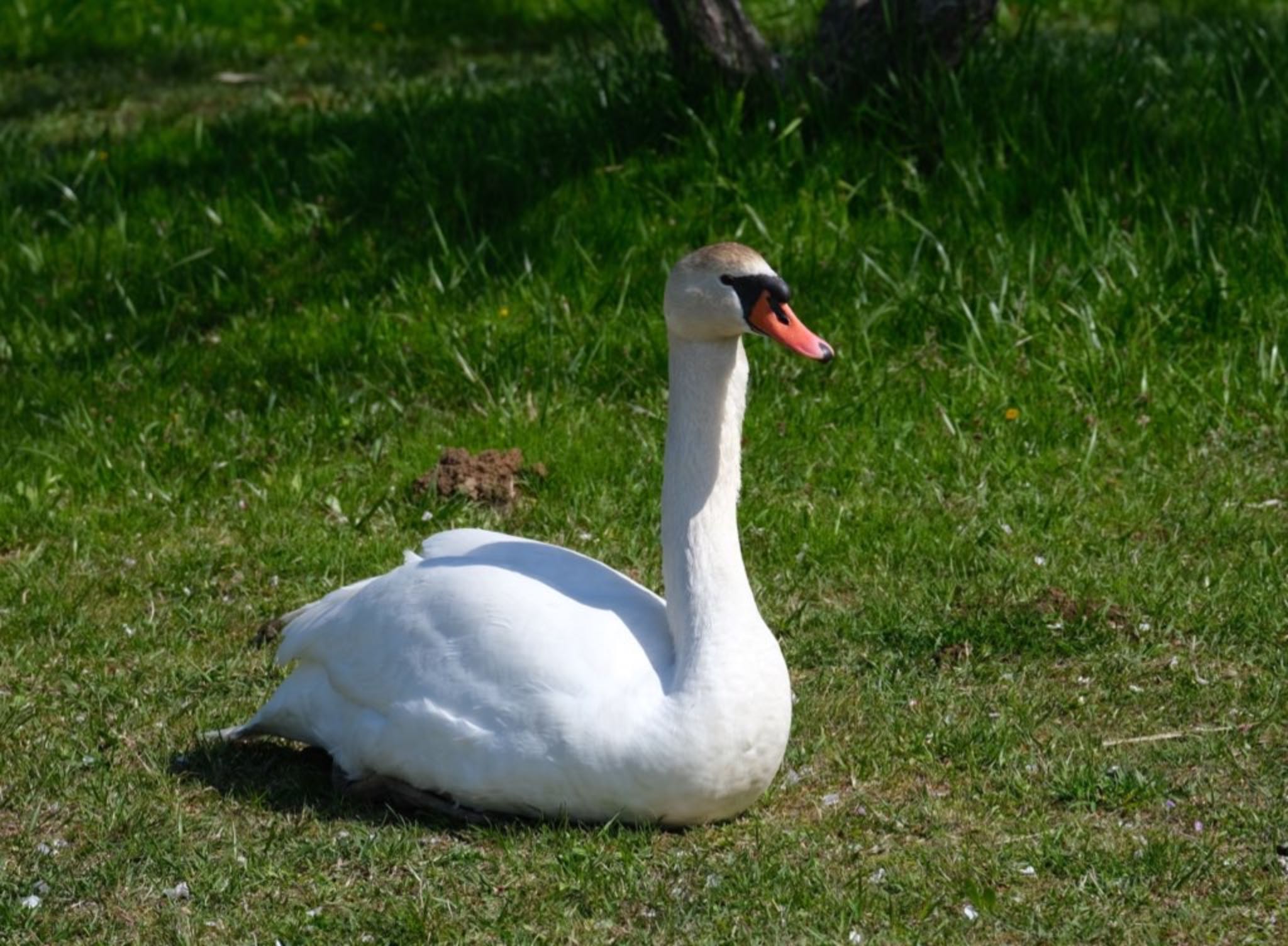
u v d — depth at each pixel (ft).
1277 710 28.12
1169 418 38.78
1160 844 23.76
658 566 34.47
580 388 41.24
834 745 27.32
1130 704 28.58
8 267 48.60
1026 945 21.65
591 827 24.49
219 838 24.62
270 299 46.57
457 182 49.16
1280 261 42.75
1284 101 48.24
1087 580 32.65
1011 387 39.99
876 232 45.42
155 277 47.57
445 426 40.06
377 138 53.93
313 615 26.71
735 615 24.17
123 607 33.04
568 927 22.07
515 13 73.00
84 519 36.42
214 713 28.73
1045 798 25.61
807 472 37.50
